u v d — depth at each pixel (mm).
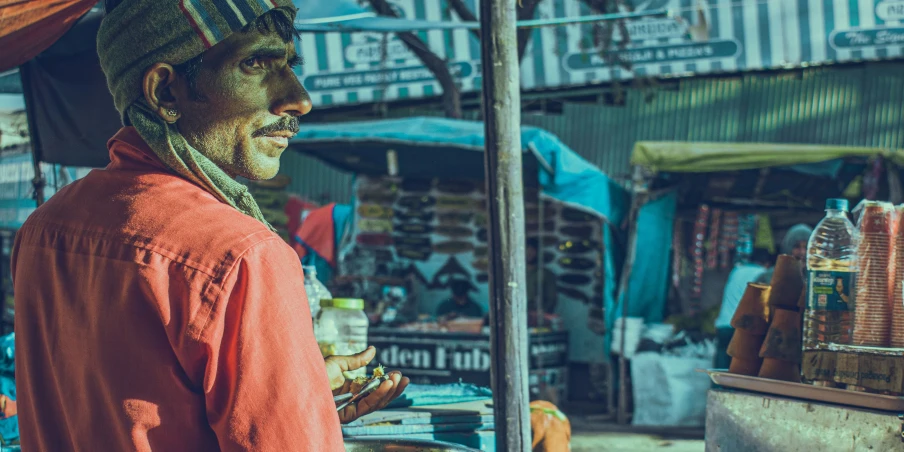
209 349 1066
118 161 1265
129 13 1206
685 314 8914
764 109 10289
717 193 8766
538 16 10492
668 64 10359
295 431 1064
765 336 2043
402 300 9297
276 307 1102
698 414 7648
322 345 2275
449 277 10211
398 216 10328
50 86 3891
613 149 10578
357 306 2361
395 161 8273
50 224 1250
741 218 8883
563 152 7488
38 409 1240
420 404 2502
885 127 10023
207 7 1191
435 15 10742
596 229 9664
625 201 8531
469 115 10977
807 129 10203
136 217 1146
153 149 1220
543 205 9922
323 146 7898
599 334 9539
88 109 3859
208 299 1072
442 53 10836
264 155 1276
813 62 10070
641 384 7832
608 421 8008
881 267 1866
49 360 1226
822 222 1970
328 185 11383
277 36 1261
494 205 2896
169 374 1087
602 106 10641
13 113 4625
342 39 11156
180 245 1104
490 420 2371
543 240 9914
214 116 1230
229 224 1138
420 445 1740
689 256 9180
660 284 8461
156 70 1194
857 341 1860
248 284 1088
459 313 9477
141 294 1094
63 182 4613
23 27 2754
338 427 1128
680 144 7977
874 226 1875
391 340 8547
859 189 8188
